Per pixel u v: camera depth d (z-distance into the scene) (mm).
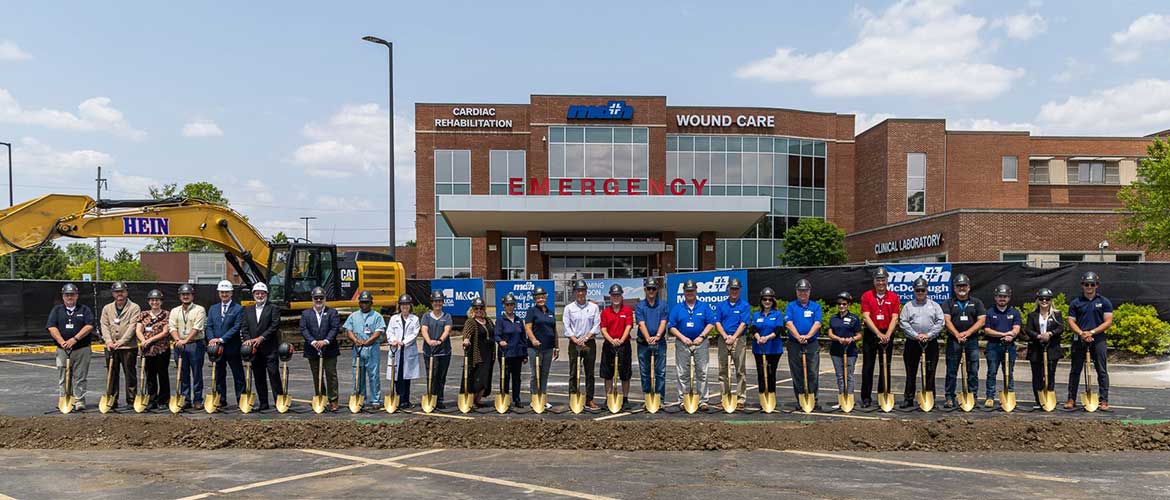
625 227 36188
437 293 12281
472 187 45406
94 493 7453
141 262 67438
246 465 8570
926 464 8430
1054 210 33469
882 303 11773
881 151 46875
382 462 8695
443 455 9031
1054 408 11617
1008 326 11539
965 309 11539
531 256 37688
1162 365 15414
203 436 9852
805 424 10125
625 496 7211
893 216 46156
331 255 23188
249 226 23469
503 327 12031
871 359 11836
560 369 18047
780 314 11852
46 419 10672
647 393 11906
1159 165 30547
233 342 11969
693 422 10484
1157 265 16828
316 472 8227
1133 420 10703
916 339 11523
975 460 8594
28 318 24938
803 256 41719
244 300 23422
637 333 12023
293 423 10359
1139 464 8375
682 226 36000
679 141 46312
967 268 17375
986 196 46719
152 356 12094
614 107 44125
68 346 11914
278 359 12148
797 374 11781
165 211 21562
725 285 18875
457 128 45469
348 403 12852
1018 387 14375
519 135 45625
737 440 9500
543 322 12000
